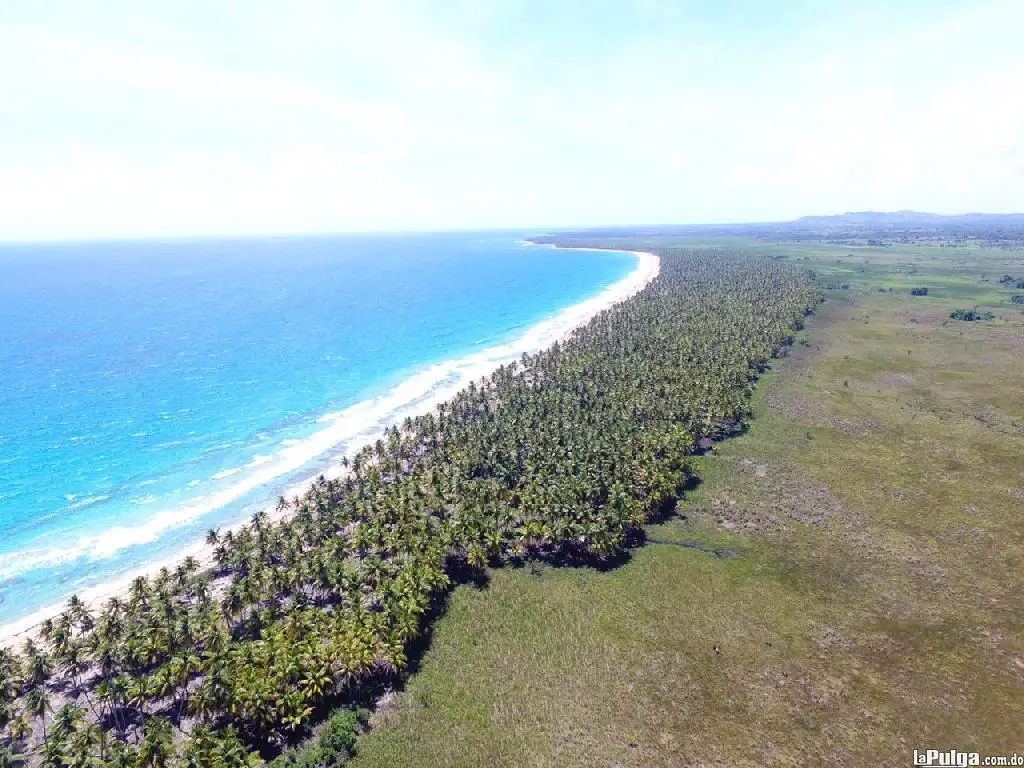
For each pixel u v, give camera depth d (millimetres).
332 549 83250
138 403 165625
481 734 61031
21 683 62719
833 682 67438
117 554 96438
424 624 76438
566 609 79438
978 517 99812
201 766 50969
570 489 95500
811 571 87188
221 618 72125
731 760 58062
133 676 67312
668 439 112312
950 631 74875
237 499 114062
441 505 96688
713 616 78250
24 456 132125
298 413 159750
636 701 65000
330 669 63562
